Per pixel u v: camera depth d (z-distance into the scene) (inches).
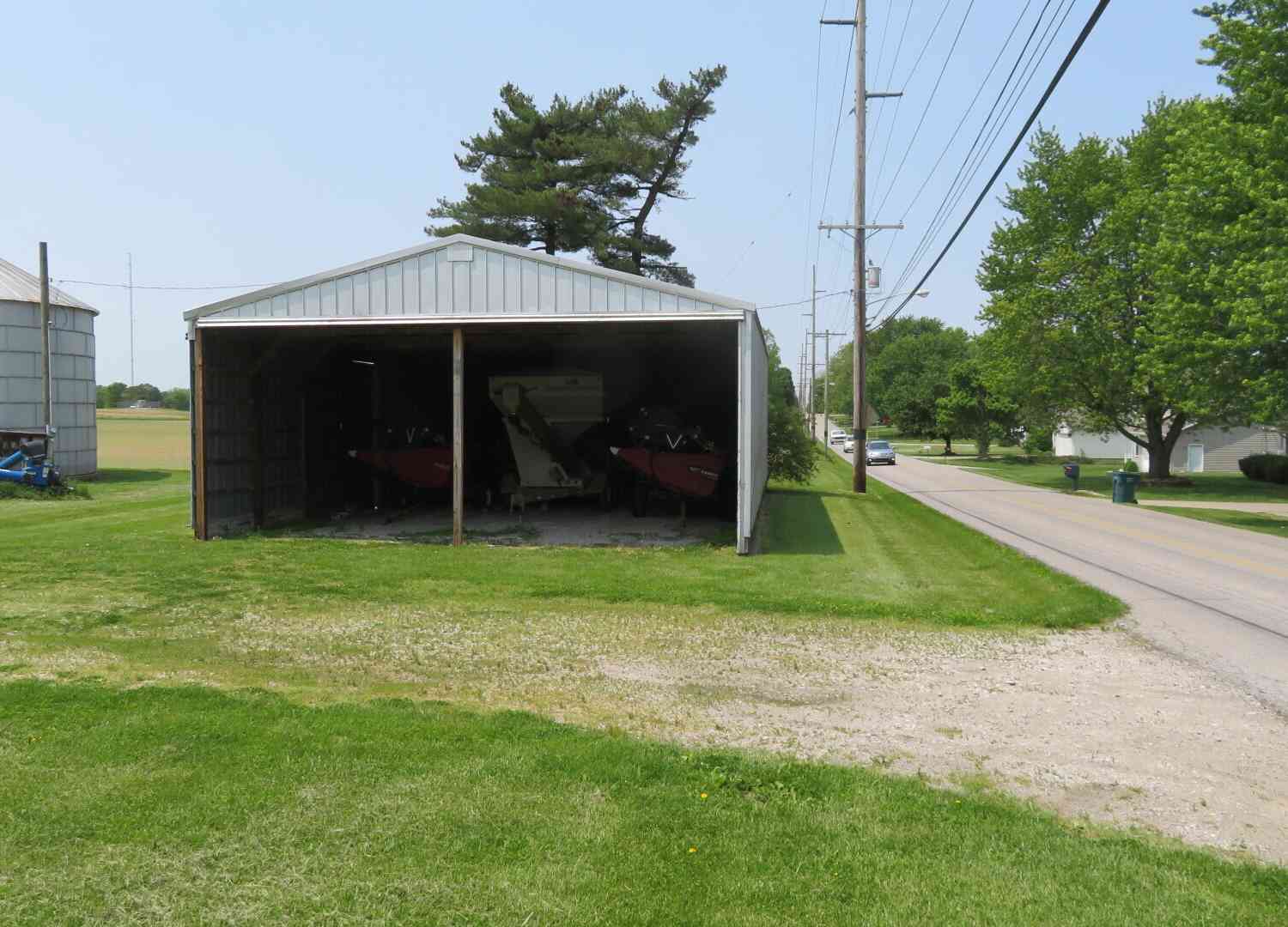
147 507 812.0
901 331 5516.7
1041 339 1465.3
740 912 146.1
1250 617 398.9
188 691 255.1
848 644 342.6
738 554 571.2
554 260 572.1
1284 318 831.7
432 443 808.9
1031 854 166.4
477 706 251.0
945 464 2192.4
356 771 198.7
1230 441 1844.2
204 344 604.1
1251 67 946.7
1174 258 1025.5
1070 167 1494.8
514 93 1473.9
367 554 549.0
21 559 512.4
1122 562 566.3
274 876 155.6
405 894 149.9
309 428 759.1
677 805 184.4
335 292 591.5
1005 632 367.2
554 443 793.6
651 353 849.5
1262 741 238.7
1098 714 259.9
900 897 150.8
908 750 226.7
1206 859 166.6
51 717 232.4
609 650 325.1
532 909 145.9
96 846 164.9
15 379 1045.8
